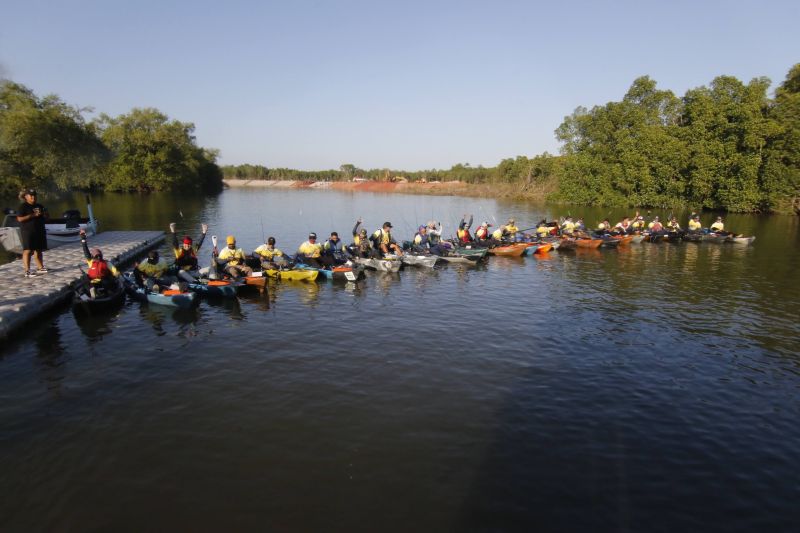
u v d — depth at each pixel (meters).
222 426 8.20
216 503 6.32
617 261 24.41
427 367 10.76
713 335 13.30
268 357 11.18
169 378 10.05
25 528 5.89
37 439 7.81
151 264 16.70
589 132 65.62
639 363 11.29
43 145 44.91
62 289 15.22
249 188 129.88
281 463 7.19
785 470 7.39
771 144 49.28
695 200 55.53
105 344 11.98
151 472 6.97
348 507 6.27
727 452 7.82
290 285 18.33
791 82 51.28
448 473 7.03
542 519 6.16
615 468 7.29
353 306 15.50
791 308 16.02
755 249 28.64
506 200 77.06
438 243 24.36
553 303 16.25
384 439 7.86
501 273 21.14
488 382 10.07
